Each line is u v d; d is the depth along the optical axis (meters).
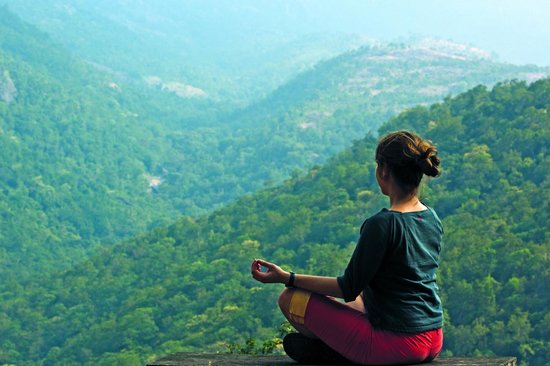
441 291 49.03
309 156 186.12
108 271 93.25
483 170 69.88
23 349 81.75
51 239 135.25
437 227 4.11
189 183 178.75
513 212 60.62
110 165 175.00
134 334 69.75
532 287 47.50
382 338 4.02
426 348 4.05
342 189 86.00
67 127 176.38
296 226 80.50
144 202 165.62
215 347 58.12
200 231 96.12
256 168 183.62
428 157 4.02
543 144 72.00
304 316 4.17
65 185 154.00
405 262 3.98
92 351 71.69
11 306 88.69
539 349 42.44
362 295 4.22
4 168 150.62
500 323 44.19
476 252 51.81
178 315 71.38
